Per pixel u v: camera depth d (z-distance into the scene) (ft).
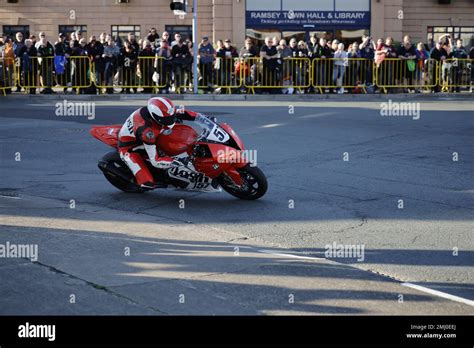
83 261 21.03
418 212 28.22
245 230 25.73
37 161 38.88
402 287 19.75
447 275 20.94
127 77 75.46
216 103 67.26
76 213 27.66
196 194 31.58
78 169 36.88
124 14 101.65
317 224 26.55
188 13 101.40
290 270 20.90
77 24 102.27
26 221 25.95
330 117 55.77
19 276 19.34
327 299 18.52
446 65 80.48
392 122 53.11
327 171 35.73
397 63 78.79
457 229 25.90
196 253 22.48
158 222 26.76
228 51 76.59
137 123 29.12
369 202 29.76
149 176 29.78
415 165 37.24
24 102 68.18
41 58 73.82
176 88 76.59
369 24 99.50
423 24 103.24
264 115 56.75
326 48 77.46
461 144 43.50
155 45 80.89
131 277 19.66
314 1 98.58
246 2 98.37
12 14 101.91
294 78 77.20
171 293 18.47
